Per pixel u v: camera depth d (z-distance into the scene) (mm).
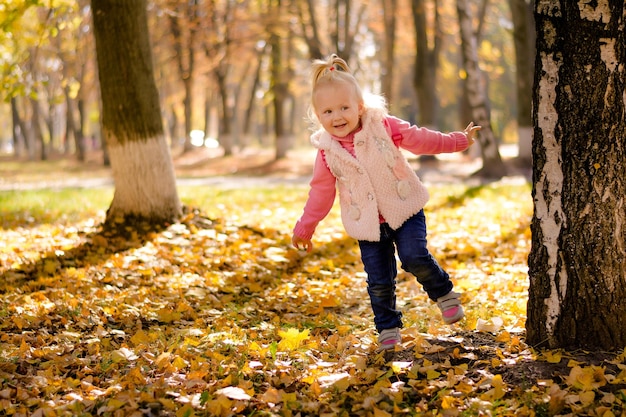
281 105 31672
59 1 10961
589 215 3566
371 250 3883
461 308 3855
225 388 3434
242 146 40781
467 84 19703
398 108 47719
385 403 3234
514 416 3061
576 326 3646
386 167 3729
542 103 3631
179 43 31109
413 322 4715
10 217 10453
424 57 24750
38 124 41875
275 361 3871
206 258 7363
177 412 3215
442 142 3783
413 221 3793
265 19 28781
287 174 26562
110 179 24797
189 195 14688
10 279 6273
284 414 3217
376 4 34531
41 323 4898
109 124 8844
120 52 8617
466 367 3580
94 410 3354
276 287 6309
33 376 3734
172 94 45250
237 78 46438
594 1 3447
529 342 3814
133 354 4043
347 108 3695
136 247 7898
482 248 7789
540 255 3725
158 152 8914
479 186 15180
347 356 3982
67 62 33938
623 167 3537
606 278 3578
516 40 21531
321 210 3932
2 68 11156
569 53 3531
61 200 12984
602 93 3492
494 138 19875
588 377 3246
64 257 7258
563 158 3596
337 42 26984
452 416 3100
